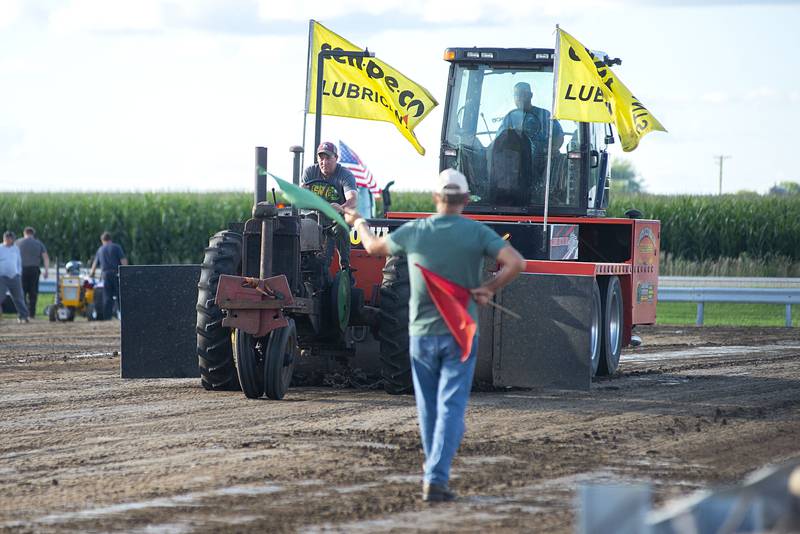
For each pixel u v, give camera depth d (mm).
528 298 40875
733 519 15242
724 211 148625
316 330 41000
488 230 24750
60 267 140375
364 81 54750
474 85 55812
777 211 147875
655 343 66688
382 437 32125
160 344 42031
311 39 54125
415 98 55250
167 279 42000
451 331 24125
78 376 47000
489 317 41281
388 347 40281
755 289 81250
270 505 24125
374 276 45406
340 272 41906
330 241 42531
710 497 15570
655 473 27781
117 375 47375
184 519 22938
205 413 36438
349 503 24297
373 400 39625
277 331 38938
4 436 32344
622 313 51625
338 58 54438
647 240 55406
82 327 78938
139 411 36906
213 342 40188
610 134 57844
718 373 50656
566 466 28453
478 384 44094
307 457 29203
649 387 45094
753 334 73188
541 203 55094
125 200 149125
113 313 90438
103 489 25609
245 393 39531
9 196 158125
